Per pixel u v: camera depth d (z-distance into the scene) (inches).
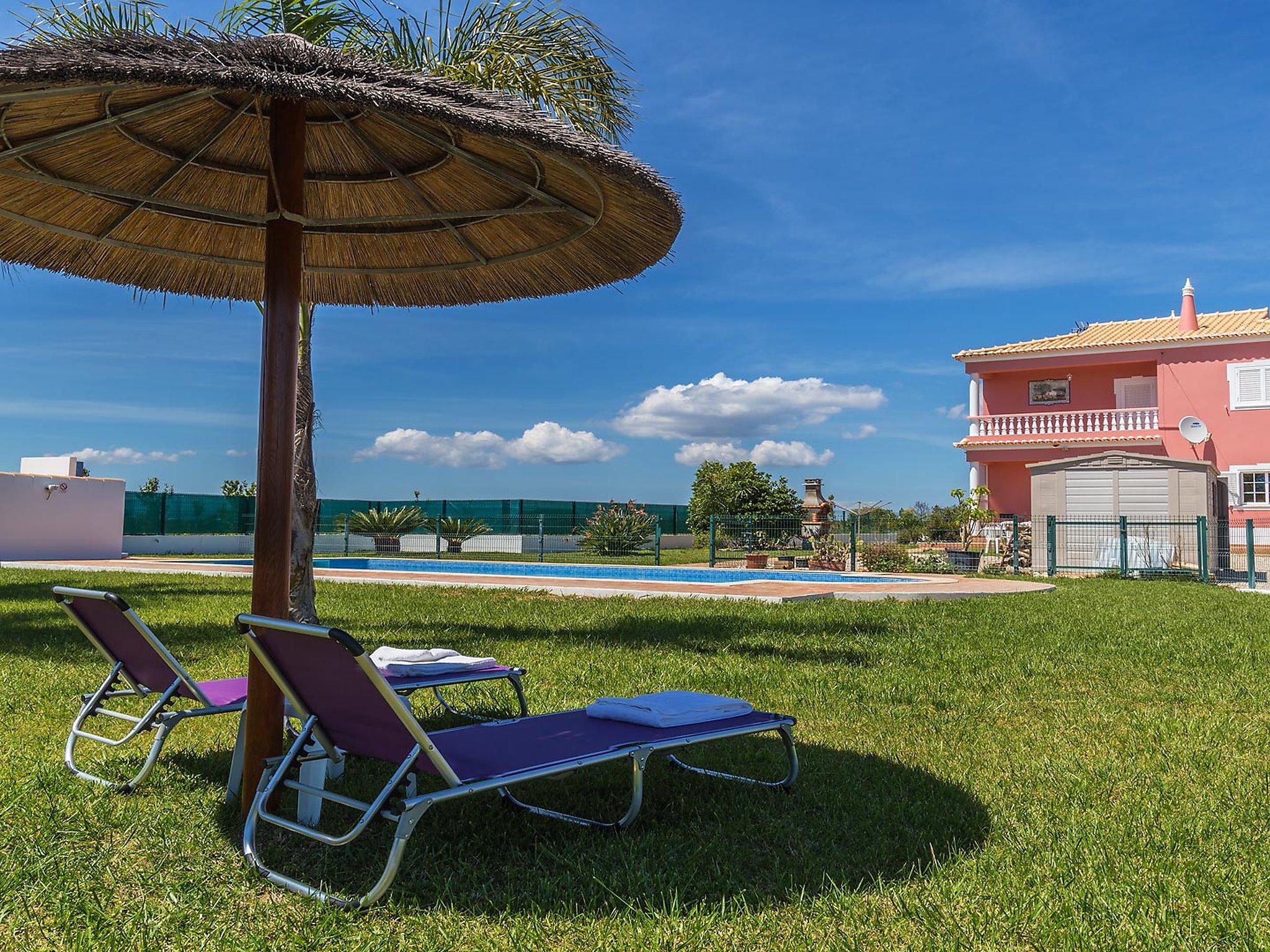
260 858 113.7
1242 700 216.1
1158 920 93.9
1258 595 524.7
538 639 315.3
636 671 247.4
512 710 202.2
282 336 126.3
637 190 125.6
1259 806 133.5
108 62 92.5
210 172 164.6
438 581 584.7
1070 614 393.7
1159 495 723.4
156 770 151.6
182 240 175.6
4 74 91.8
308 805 122.5
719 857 114.0
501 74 304.8
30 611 399.9
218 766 155.6
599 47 319.3
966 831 123.0
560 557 1024.9
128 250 175.9
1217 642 309.3
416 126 145.2
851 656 277.4
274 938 91.0
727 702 142.2
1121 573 706.8
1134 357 967.6
